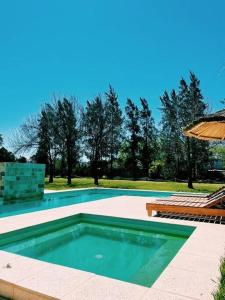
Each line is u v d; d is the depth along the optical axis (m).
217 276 3.70
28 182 13.95
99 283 3.38
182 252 4.64
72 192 16.73
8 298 3.31
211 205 7.84
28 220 7.04
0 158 35.34
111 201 11.55
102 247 6.07
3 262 4.03
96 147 27.11
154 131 39.75
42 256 5.45
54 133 26.73
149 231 7.12
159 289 3.30
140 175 38.56
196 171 31.89
